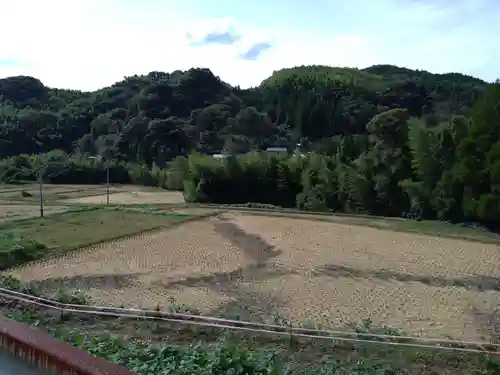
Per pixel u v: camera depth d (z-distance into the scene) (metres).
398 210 37.03
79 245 25.59
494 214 29.59
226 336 11.96
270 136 94.44
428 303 16.30
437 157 33.72
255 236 28.91
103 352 6.84
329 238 28.16
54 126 106.62
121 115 107.81
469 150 31.23
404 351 11.08
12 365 3.67
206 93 111.50
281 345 11.41
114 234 29.00
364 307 15.82
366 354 10.91
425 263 21.94
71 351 3.48
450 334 13.36
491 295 17.25
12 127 97.06
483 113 30.94
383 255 23.61
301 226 32.47
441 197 33.06
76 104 119.50
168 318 13.29
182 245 26.22
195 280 19.23
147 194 59.28
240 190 46.12
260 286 18.41
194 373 6.13
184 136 90.25
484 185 30.92
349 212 39.59
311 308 15.67
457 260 22.48
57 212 39.50
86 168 73.81
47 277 19.67
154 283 18.80
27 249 23.22
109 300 16.48
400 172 36.75
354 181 38.81
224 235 29.25
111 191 62.66
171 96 107.06
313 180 42.59
